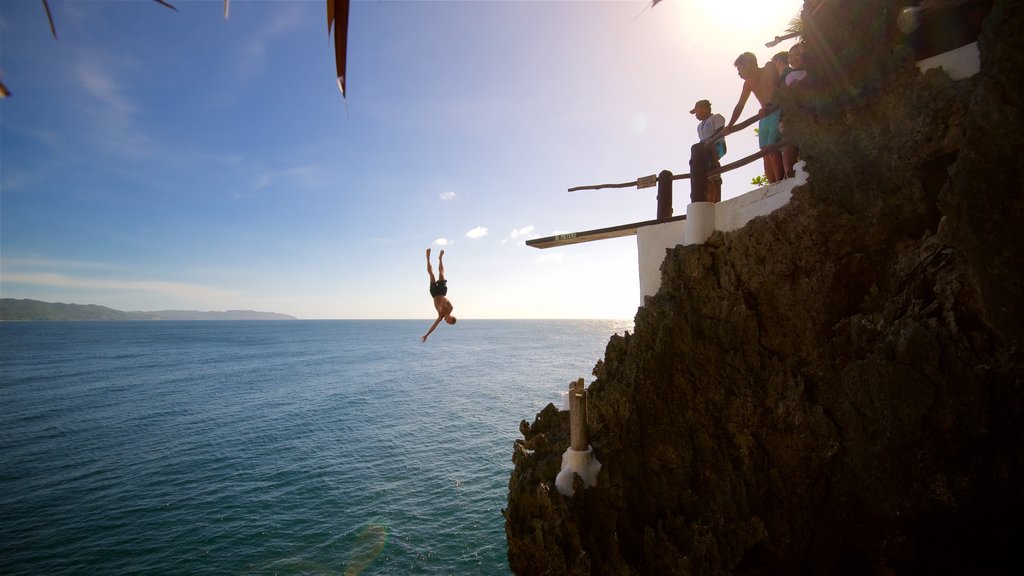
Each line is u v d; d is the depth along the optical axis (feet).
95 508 79.20
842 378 20.76
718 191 30.99
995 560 16.96
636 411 25.70
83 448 112.98
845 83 21.09
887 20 20.13
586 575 23.38
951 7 19.31
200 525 72.95
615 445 25.80
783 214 23.38
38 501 81.97
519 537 26.07
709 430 24.11
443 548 65.92
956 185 16.81
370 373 245.04
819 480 20.99
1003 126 15.48
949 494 17.48
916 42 20.22
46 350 404.16
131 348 432.25
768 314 23.77
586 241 35.22
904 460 18.57
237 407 159.74
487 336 588.50
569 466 25.76
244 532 70.59
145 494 84.99
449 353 359.05
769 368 23.26
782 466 22.04
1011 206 15.40
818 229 22.13
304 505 80.02
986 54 16.19
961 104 18.06
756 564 21.90
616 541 23.82
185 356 353.92
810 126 22.44
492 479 91.61
